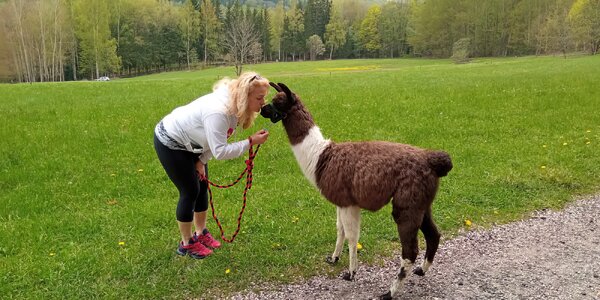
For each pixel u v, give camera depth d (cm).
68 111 1390
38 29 5931
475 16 7175
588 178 733
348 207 434
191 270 486
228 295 447
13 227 582
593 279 457
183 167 455
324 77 2736
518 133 1017
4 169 835
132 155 920
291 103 441
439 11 7675
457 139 984
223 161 874
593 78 1788
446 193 683
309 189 714
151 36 7438
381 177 403
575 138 952
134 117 1269
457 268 488
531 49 6806
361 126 1123
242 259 507
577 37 5044
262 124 1166
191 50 7725
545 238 552
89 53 6338
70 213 640
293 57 9506
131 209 644
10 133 1081
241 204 662
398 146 425
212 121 425
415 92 1647
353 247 448
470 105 1334
